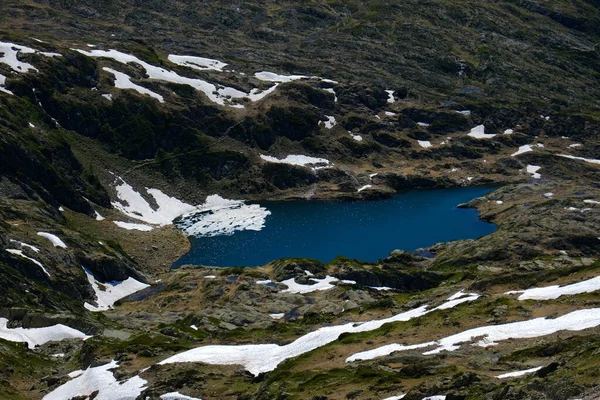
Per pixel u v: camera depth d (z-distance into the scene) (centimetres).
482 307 10850
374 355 9638
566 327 8956
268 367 10681
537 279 12112
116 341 13412
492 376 7375
